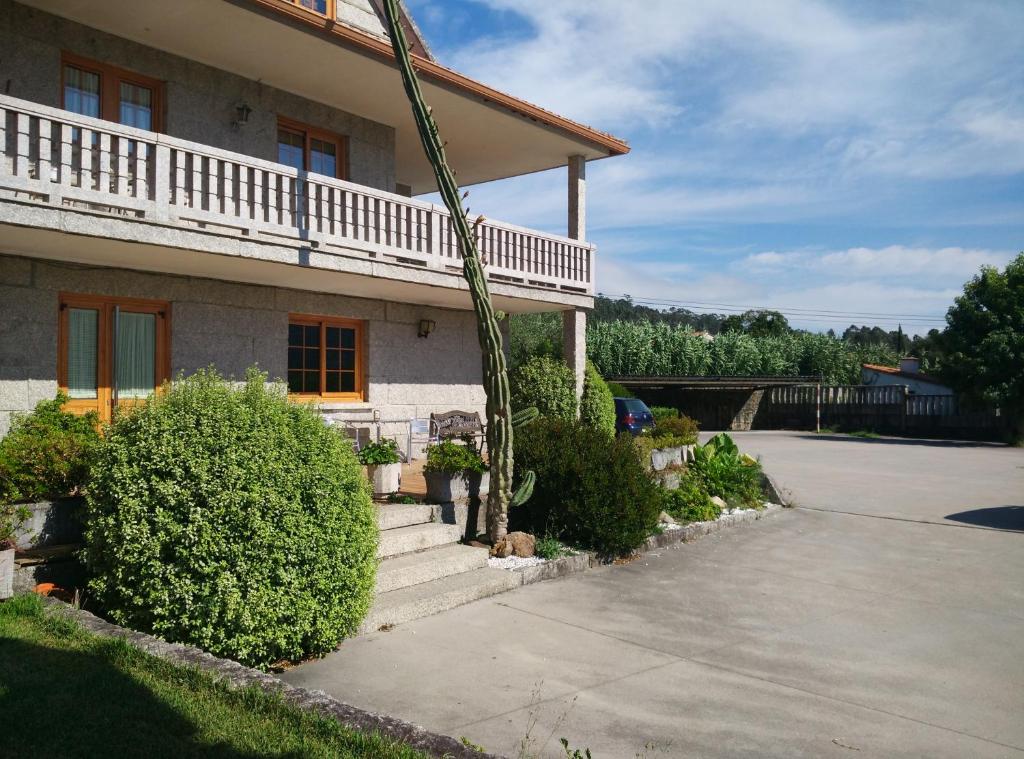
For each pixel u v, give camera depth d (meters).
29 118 8.82
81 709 4.25
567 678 5.94
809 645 6.92
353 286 12.48
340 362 13.88
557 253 15.12
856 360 50.53
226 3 9.91
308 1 12.98
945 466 21.77
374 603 7.24
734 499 13.66
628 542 9.83
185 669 4.86
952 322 32.66
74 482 6.70
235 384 11.88
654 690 5.76
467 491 9.77
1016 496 15.90
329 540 5.96
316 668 6.00
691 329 45.66
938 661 6.57
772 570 9.73
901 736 5.10
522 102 13.88
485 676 5.93
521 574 8.59
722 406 41.41
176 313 11.20
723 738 4.98
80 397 10.31
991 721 5.38
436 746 4.12
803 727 5.20
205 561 5.61
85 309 10.41
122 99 11.01
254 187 9.96
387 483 9.58
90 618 5.66
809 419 40.19
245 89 12.33
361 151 14.29
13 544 6.06
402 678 5.84
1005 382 30.48
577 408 15.94
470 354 16.14
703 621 7.55
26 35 9.84
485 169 17.89
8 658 4.84
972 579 9.43
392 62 11.81
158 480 5.73
